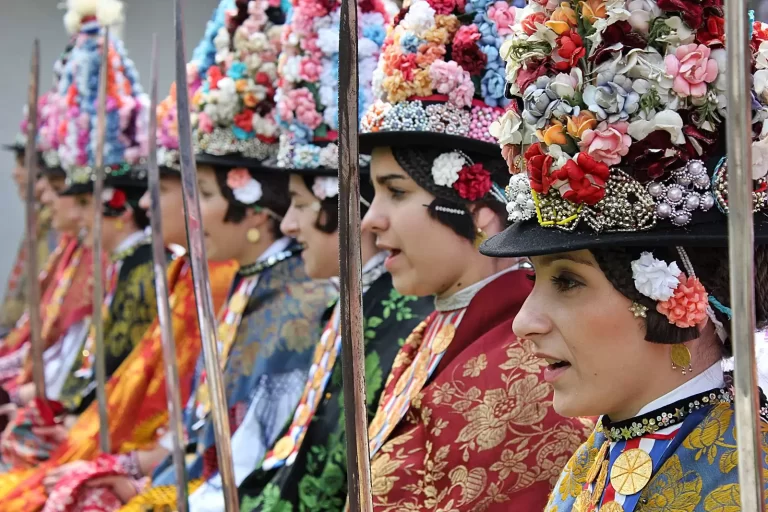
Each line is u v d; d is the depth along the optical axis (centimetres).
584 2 205
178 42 275
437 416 288
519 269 309
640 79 200
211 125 434
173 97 490
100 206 421
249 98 430
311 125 385
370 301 369
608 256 203
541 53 211
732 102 164
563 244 203
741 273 165
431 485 286
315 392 375
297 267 441
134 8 887
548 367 219
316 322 427
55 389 657
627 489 209
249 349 429
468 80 298
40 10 997
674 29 199
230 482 273
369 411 352
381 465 294
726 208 200
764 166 200
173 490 438
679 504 201
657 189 199
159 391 519
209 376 275
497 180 306
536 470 274
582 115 202
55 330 675
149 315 593
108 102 609
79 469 445
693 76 197
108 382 543
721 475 199
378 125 306
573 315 208
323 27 382
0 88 998
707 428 204
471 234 306
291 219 398
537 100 209
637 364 206
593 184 200
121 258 611
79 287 670
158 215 346
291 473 365
